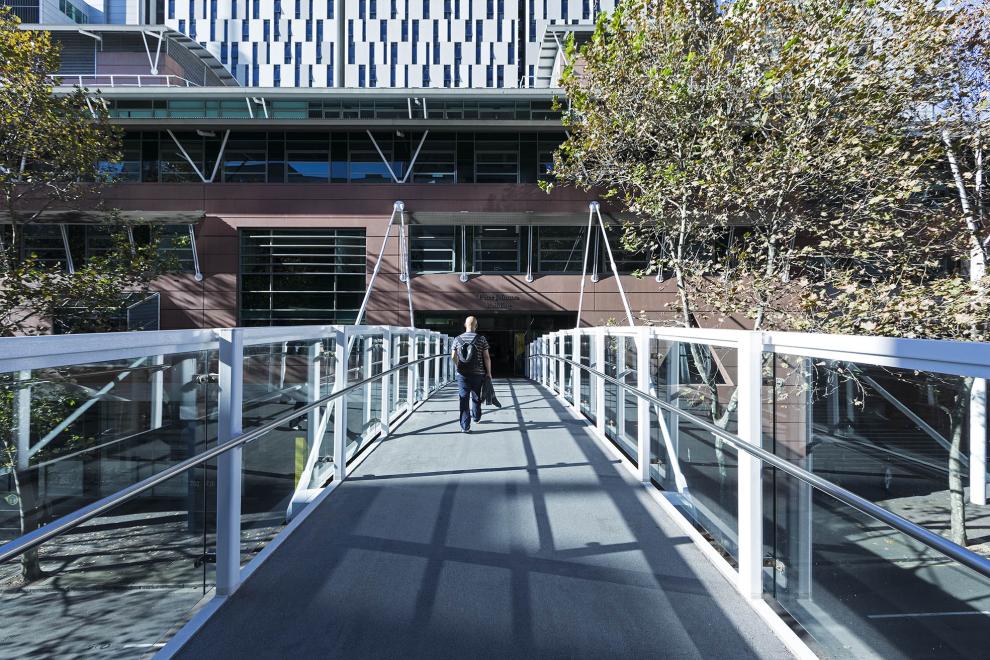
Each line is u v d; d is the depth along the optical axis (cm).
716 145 1218
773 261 1214
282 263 2816
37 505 191
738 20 1165
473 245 2886
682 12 1264
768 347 293
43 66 1404
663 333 486
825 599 249
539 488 505
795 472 249
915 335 912
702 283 1267
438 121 2767
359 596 302
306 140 2842
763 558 297
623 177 1435
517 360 3459
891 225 1071
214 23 6412
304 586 313
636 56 1298
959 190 1084
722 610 287
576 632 266
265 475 391
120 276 1495
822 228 1192
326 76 6397
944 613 181
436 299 2827
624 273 2856
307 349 475
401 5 6388
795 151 1091
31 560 192
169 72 3581
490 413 998
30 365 185
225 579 302
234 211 2778
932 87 1079
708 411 388
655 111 1316
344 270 2830
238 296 2778
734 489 345
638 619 279
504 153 2867
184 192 2766
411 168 2834
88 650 221
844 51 1043
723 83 1199
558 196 2811
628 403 623
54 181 1519
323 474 521
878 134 1085
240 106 2844
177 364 276
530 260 2852
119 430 232
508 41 6400
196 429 294
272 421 366
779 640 259
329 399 476
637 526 409
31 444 188
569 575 328
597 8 6397
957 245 1048
